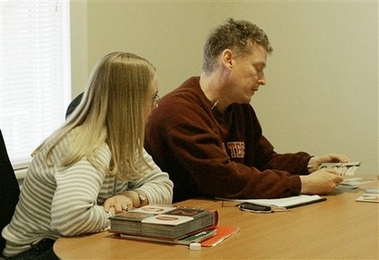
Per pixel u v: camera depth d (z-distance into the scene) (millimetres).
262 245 1860
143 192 2291
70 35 3697
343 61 4230
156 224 1867
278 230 2051
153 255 1754
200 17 4609
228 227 2070
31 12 3510
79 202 1962
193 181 2721
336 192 2725
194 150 2621
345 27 4199
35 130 3576
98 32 3865
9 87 3441
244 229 2062
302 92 4398
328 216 2266
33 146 3568
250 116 3131
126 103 2188
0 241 2291
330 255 1757
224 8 4633
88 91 2219
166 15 4340
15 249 2232
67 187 1995
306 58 4359
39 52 3570
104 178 2143
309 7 4316
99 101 2180
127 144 2199
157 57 4293
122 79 2182
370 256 1747
